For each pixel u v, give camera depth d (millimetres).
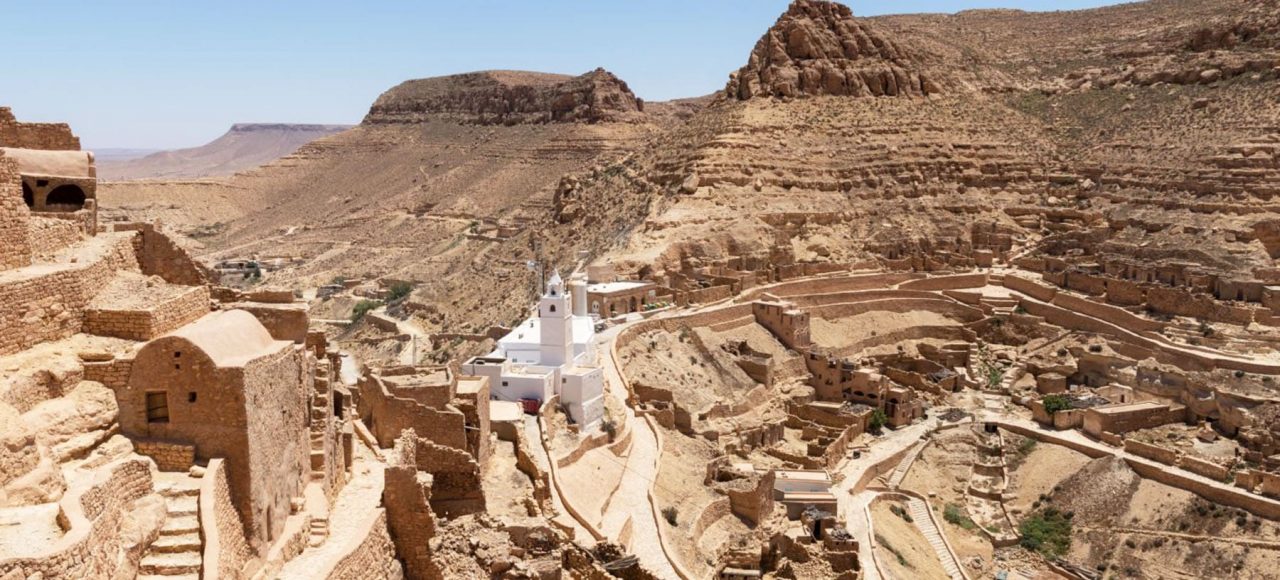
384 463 40906
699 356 100688
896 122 165750
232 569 27281
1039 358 112375
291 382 33125
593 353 84188
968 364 113625
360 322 142750
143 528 25891
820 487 75125
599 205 158375
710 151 146125
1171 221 130875
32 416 26844
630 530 55469
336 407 40344
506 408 60719
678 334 103000
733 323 110062
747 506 66000
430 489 39812
